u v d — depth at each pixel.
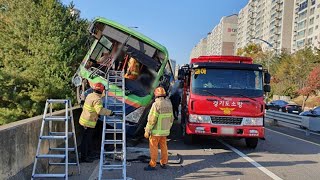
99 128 11.03
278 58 83.00
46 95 20.14
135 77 11.24
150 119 8.58
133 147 11.45
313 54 69.12
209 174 8.34
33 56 22.34
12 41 23.05
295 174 8.56
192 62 12.45
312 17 96.62
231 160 10.03
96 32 11.68
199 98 11.21
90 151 9.36
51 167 8.20
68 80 20.66
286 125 23.48
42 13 22.89
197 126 11.18
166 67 12.43
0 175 5.80
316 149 12.70
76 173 8.05
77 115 11.07
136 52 11.14
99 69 11.28
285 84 69.00
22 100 20.50
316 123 18.44
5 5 24.83
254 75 11.55
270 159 10.36
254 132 11.09
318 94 63.16
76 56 21.34
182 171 8.59
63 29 22.52
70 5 23.70
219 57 12.52
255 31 146.62
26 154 6.93
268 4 130.00
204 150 11.50
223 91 11.30
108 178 7.72
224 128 11.10
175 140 13.50
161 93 8.80
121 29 11.21
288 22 115.69
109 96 10.60
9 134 6.18
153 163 8.66
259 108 11.15
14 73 20.81
